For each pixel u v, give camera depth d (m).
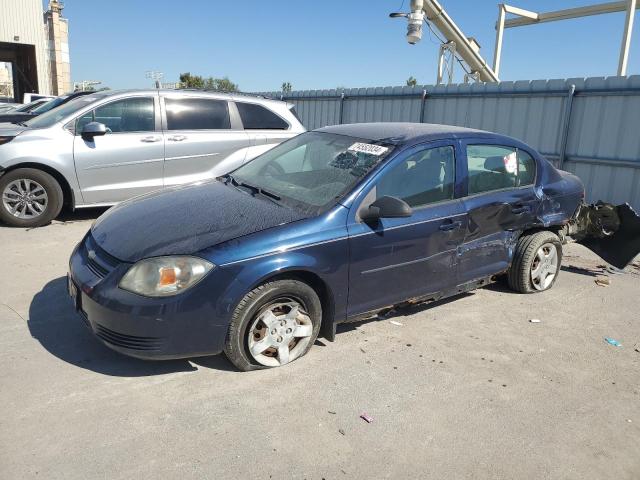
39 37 30.67
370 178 3.97
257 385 3.48
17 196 6.99
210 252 3.33
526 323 4.75
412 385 3.60
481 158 4.75
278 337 3.66
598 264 6.80
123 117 7.39
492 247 4.85
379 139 4.39
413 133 4.46
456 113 11.66
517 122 10.45
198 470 2.69
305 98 16.61
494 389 3.61
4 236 6.63
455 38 18.42
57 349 3.81
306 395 3.40
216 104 7.93
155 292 3.24
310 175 4.31
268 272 3.41
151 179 7.52
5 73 52.09
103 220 4.09
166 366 3.65
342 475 2.72
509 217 4.92
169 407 3.19
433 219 4.25
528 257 5.25
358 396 3.43
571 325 4.76
